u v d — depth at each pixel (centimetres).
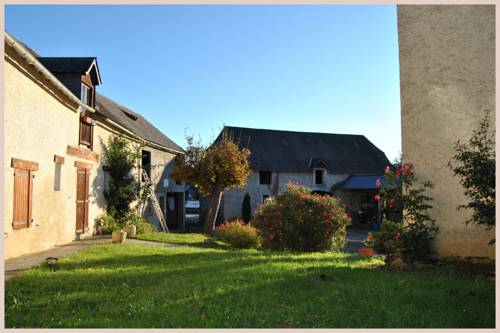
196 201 5506
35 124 1038
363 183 3550
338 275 697
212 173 2250
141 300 557
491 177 645
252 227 1462
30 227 1025
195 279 678
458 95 821
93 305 552
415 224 812
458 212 803
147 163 2317
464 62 823
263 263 825
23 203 979
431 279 677
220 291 588
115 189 1706
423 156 845
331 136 4116
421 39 866
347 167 3800
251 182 3388
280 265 793
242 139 3628
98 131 1598
